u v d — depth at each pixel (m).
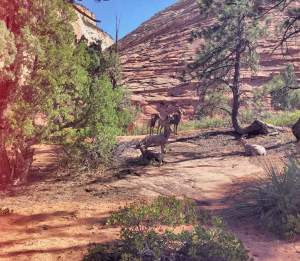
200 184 11.35
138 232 6.21
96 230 7.70
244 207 8.57
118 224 7.88
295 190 7.85
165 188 11.06
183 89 53.44
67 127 12.87
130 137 22.98
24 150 12.18
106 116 13.28
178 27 82.81
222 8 21.45
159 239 5.98
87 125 13.04
